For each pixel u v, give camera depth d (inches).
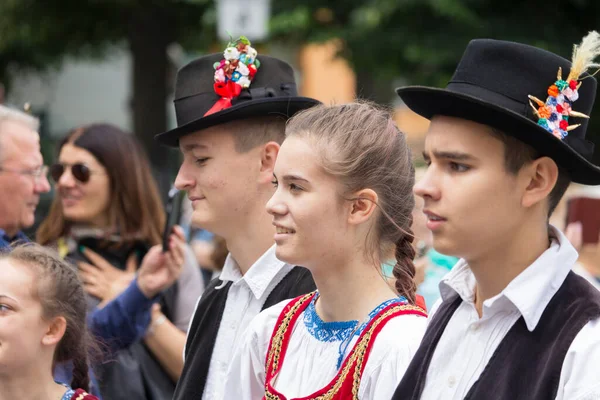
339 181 99.7
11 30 588.4
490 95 87.8
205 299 134.0
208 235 279.3
